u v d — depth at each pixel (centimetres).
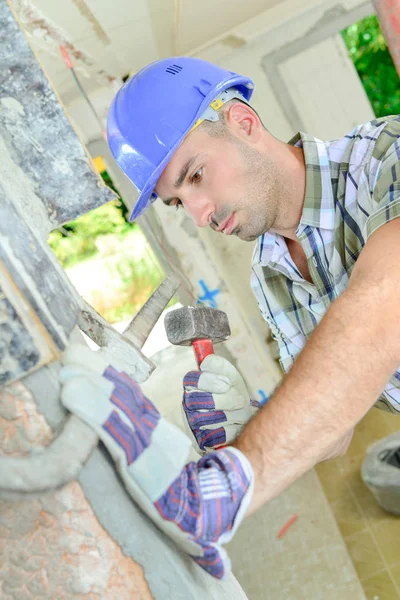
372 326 72
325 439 68
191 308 120
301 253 143
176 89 121
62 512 55
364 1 412
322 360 70
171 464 60
